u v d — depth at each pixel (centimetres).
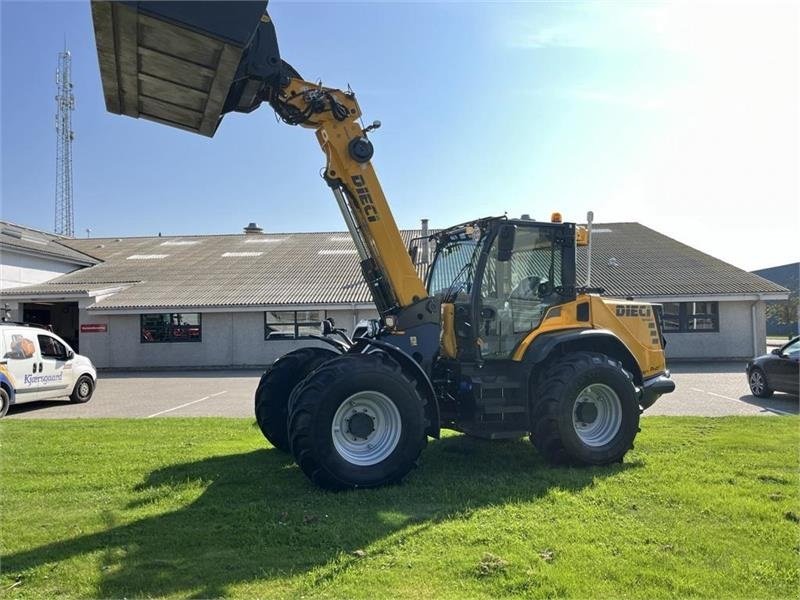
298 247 3141
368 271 657
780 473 589
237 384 1769
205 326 2367
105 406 1333
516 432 634
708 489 536
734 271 2450
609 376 644
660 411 1084
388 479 553
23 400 1236
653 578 363
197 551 416
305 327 2342
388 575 371
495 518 469
